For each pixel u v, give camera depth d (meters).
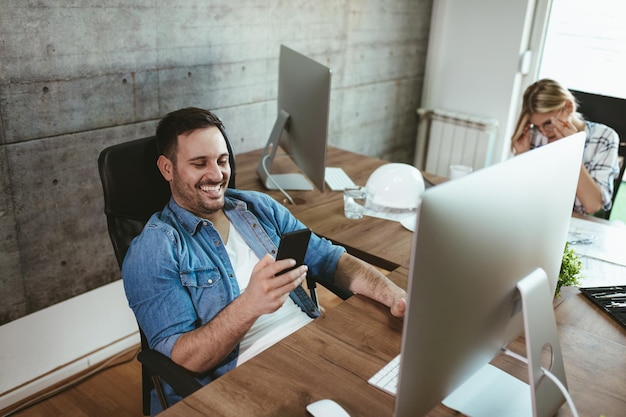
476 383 1.23
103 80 2.29
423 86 4.16
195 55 2.59
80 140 2.28
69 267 2.39
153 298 1.42
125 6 2.27
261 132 3.06
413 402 0.97
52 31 2.08
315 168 2.20
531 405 1.17
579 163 1.20
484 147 3.85
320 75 2.05
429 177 2.58
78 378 2.31
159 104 2.52
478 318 1.01
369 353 1.32
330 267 1.70
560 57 3.66
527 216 1.05
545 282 1.11
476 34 3.77
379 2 3.51
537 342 1.08
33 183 2.18
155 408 1.60
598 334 1.44
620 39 3.40
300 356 1.29
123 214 1.62
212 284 1.51
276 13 2.90
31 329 2.28
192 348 1.32
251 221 1.70
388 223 2.10
